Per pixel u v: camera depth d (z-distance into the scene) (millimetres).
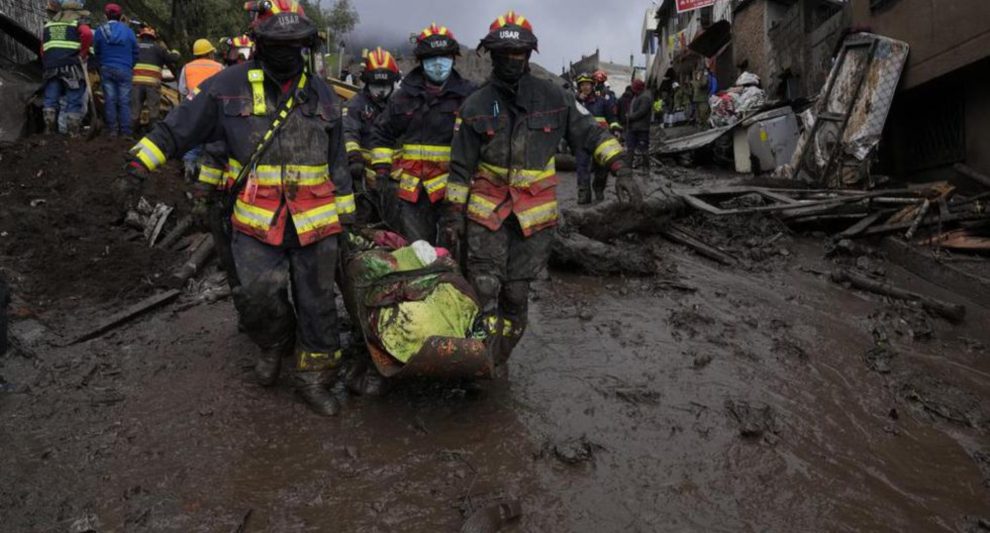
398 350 3729
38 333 5066
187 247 6977
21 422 3875
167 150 3629
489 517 2986
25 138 8578
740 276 7145
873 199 8242
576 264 6914
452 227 4133
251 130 3738
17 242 6238
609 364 4770
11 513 3082
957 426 4074
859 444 3822
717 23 23594
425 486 3334
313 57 3893
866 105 9461
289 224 3863
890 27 9594
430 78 5125
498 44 3805
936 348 5312
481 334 3885
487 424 3914
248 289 3828
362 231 4516
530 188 4062
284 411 4055
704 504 3230
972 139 8695
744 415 3994
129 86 9594
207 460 3529
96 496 3223
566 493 3291
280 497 3236
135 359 4773
